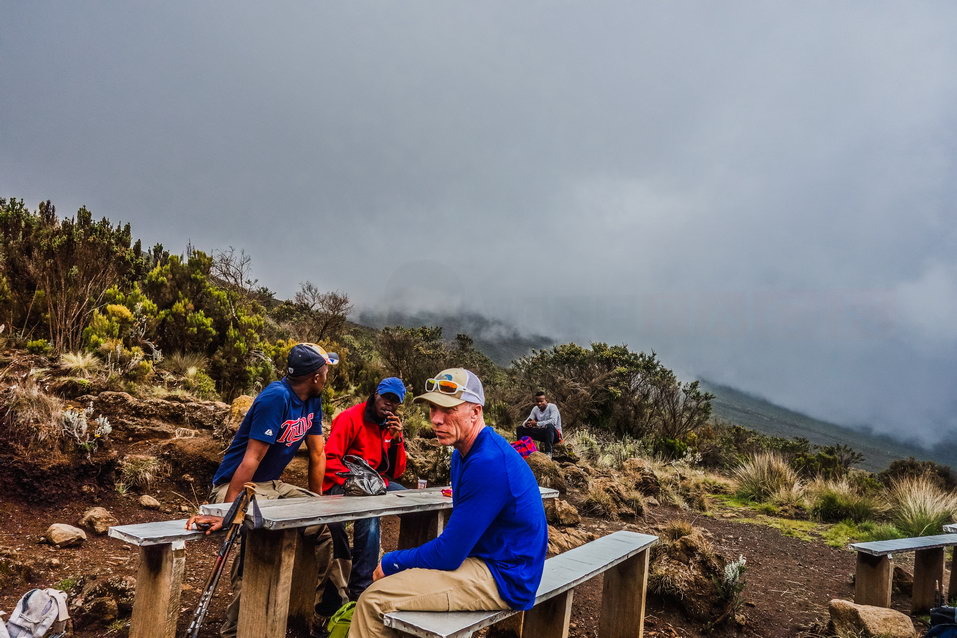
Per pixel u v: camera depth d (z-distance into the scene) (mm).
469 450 2678
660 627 4910
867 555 5582
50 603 2883
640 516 8672
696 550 5512
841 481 12961
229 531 3037
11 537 4289
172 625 3014
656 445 15203
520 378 19172
